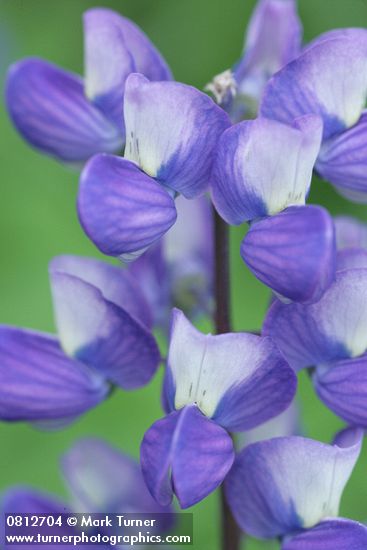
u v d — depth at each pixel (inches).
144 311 7.7
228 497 7.3
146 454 7.0
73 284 7.4
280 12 7.7
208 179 7.2
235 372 7.1
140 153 7.2
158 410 10.1
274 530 7.4
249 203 7.1
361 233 7.9
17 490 8.5
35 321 10.5
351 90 7.3
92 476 8.4
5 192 10.7
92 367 7.6
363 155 7.3
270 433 7.9
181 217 8.1
